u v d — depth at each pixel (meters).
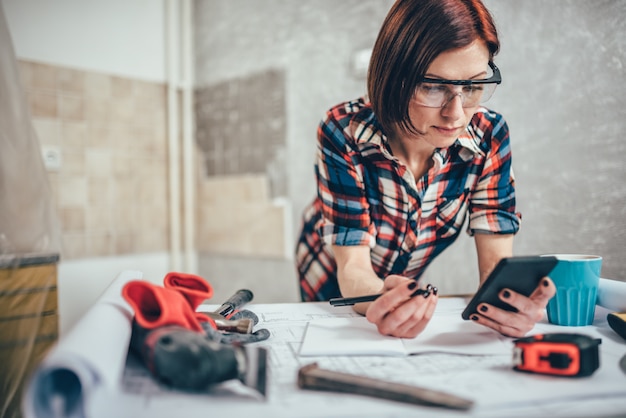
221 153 3.08
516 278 0.66
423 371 0.57
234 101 2.98
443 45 0.72
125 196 2.94
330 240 0.99
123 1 2.93
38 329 1.32
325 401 0.48
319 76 2.51
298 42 2.61
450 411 0.46
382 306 0.69
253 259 2.91
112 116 2.87
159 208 3.10
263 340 0.70
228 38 3.00
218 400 0.49
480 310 0.70
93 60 2.79
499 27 1.45
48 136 2.62
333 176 1.00
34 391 0.43
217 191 3.10
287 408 0.47
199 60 3.19
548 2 1.38
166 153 3.13
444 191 1.01
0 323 1.26
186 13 3.17
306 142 2.60
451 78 0.74
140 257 3.01
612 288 0.80
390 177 0.99
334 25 2.42
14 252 1.34
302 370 0.53
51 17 2.64
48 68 2.62
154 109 3.07
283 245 2.74
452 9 0.73
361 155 0.98
